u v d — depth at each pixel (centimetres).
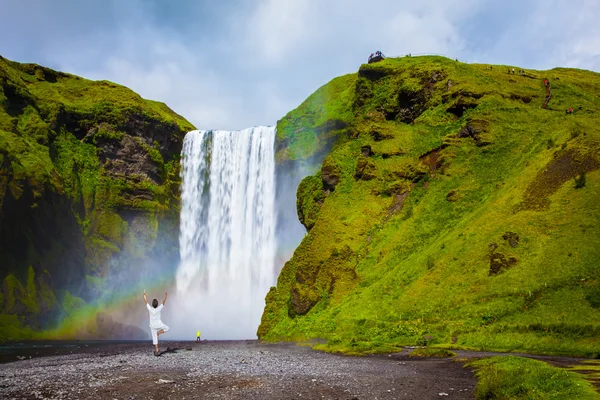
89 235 9819
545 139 5847
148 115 11631
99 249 9719
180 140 12131
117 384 2027
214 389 1888
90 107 11238
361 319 4578
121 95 12100
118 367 2680
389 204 6494
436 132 7250
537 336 3247
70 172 9931
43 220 8406
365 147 7275
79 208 9819
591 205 4294
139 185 10888
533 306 3622
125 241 10206
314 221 7025
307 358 3159
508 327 3481
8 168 7819
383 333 4188
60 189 9125
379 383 2025
